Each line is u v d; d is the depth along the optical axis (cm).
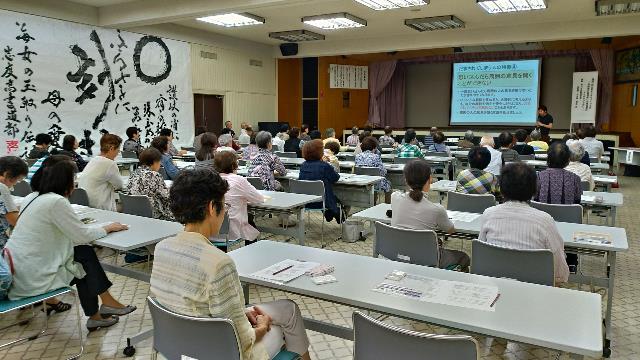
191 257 153
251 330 157
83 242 269
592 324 157
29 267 258
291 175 573
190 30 1030
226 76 1136
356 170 598
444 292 185
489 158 374
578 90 1223
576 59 1302
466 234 310
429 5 822
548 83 1336
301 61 1356
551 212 333
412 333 139
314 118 1356
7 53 726
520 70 1321
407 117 1506
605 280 279
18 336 301
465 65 1385
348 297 181
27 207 265
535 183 245
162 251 159
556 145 361
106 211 348
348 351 280
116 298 363
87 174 408
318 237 548
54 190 271
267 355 169
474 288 189
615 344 288
